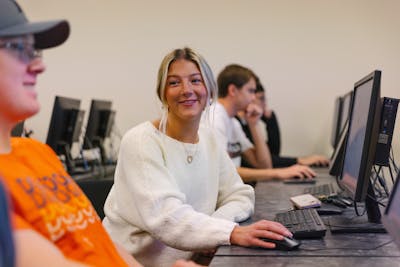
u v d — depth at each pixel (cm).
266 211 195
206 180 182
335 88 458
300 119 465
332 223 161
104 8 471
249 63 467
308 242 141
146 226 155
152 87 471
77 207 112
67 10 473
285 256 127
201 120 194
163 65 176
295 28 461
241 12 464
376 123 146
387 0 443
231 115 314
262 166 345
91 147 382
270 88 466
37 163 110
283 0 460
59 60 474
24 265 84
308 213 167
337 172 231
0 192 65
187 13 467
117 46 472
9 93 96
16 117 101
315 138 464
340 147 228
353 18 450
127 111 474
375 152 162
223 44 467
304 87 462
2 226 63
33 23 100
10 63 95
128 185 163
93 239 112
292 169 289
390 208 112
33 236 87
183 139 179
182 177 173
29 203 98
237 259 125
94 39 473
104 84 474
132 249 167
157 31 470
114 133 471
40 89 475
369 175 147
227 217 172
